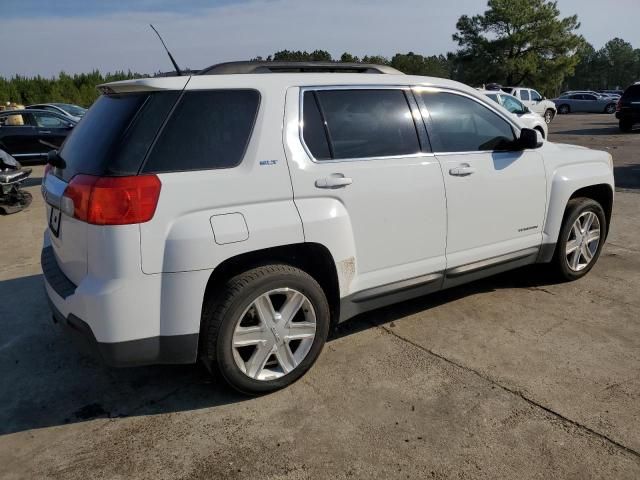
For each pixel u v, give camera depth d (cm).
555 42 5078
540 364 350
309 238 313
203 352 301
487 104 414
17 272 557
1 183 820
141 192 267
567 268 477
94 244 269
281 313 314
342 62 362
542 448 271
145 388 336
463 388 325
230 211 290
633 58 11556
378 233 347
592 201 477
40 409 316
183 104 288
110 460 271
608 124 2492
